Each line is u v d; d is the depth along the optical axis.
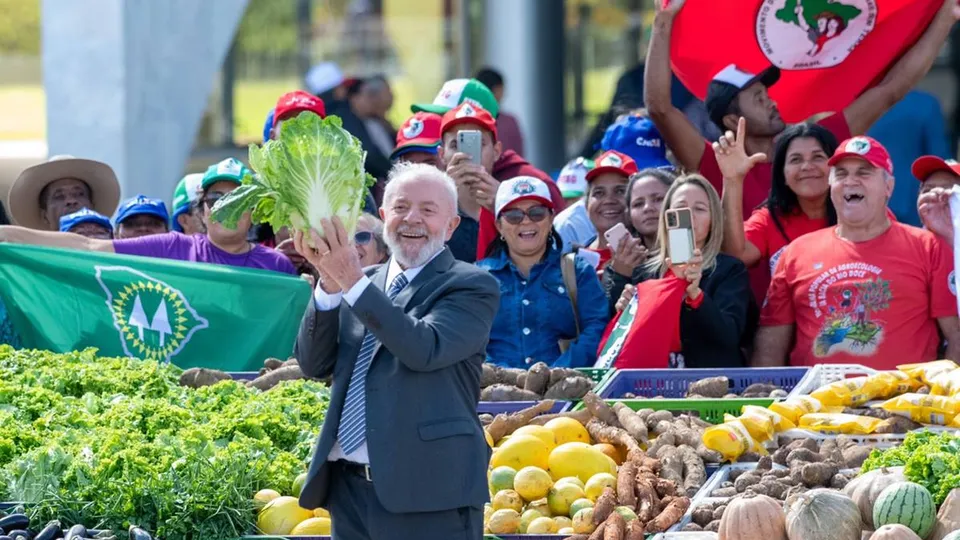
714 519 12.99
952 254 18.23
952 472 12.40
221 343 20.28
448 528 11.43
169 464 13.43
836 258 18.42
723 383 17.11
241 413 15.70
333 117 11.34
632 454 14.50
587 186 22.11
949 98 36.59
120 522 13.11
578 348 18.80
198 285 20.33
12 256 20.50
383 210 11.91
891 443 14.95
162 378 17.62
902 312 18.09
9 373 17.50
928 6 22.81
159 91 24.27
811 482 13.66
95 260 20.45
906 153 28.52
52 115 24.19
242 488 13.66
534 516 13.60
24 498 13.30
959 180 19.42
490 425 15.60
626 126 24.19
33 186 23.95
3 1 75.44
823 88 23.23
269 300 20.33
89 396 16.61
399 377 11.44
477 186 19.84
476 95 23.92
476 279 11.64
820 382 16.98
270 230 23.33
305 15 75.06
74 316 20.41
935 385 15.70
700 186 18.62
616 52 50.34
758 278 19.98
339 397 11.70
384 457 11.34
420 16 78.38
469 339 11.42
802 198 19.80
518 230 19.00
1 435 14.59
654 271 19.20
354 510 11.76
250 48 74.56
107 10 23.83
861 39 22.92
